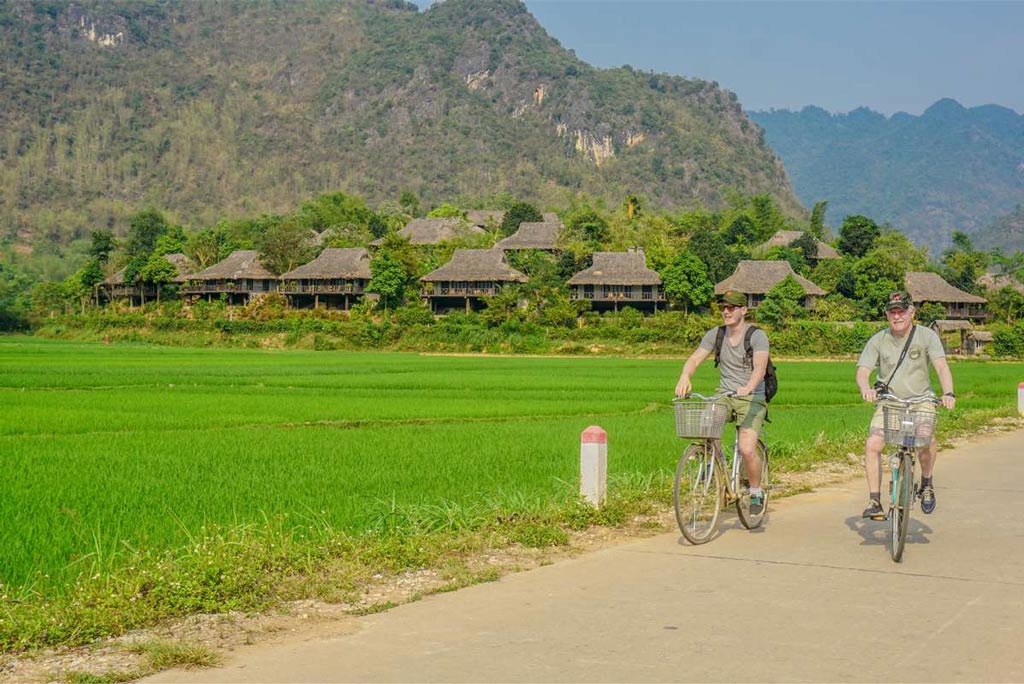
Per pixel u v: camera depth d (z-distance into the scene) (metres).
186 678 6.57
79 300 132.50
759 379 11.06
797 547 10.48
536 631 7.48
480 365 62.56
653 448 18.36
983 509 12.77
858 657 6.83
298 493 13.05
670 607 8.10
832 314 103.62
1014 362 83.56
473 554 10.14
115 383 41.16
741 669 6.60
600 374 51.50
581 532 11.33
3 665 6.91
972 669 6.59
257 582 8.75
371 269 107.12
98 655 7.10
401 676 6.53
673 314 95.19
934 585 8.81
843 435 20.48
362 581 9.06
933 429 10.05
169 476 14.73
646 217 152.62
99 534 10.31
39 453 17.72
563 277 115.94
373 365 60.34
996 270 175.88
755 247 151.25
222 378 44.72
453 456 17.08
